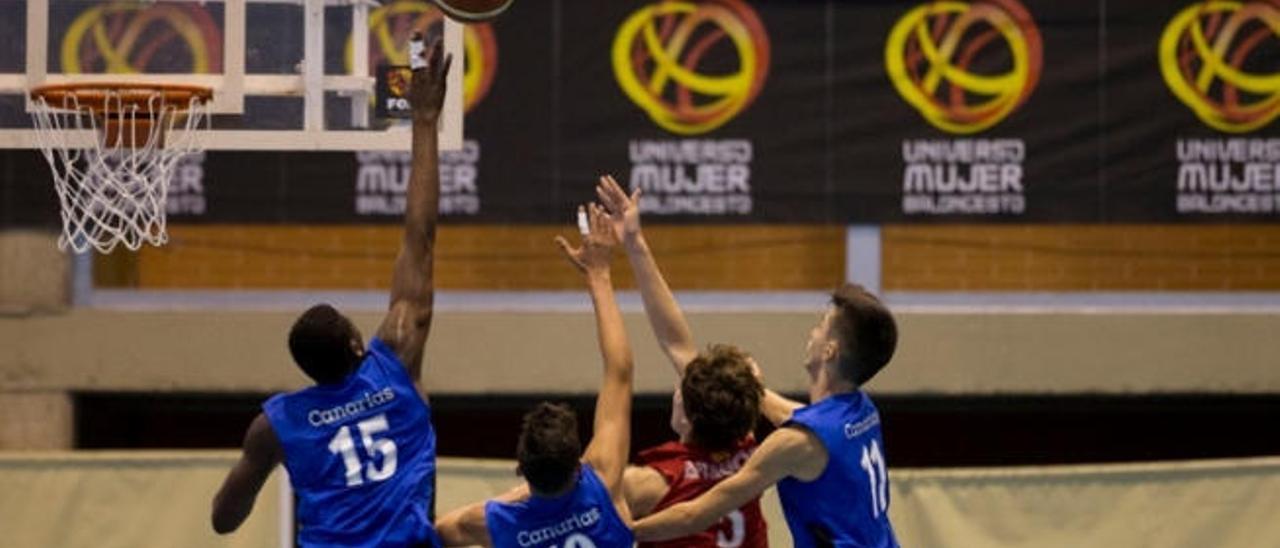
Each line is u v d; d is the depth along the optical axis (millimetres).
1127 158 17734
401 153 17906
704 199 17750
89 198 14438
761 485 8617
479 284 19297
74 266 18781
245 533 15555
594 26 17734
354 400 8391
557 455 8617
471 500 15445
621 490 9000
